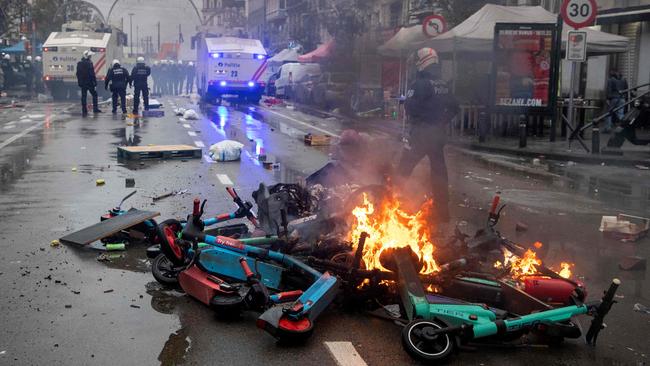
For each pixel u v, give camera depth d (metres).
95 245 6.55
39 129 18.61
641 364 4.21
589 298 5.44
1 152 13.61
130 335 4.46
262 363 4.08
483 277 4.98
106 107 28.55
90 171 11.19
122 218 6.77
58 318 4.73
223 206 8.40
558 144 16.91
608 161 14.17
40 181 10.18
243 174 11.08
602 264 6.46
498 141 17.64
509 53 16.98
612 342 4.57
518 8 19.92
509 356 4.27
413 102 8.22
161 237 5.17
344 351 4.26
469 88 20.14
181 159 12.83
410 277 4.59
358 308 4.94
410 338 4.15
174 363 4.07
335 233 5.77
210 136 17.25
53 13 51.62
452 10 23.64
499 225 7.97
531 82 17.03
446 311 4.25
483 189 10.59
